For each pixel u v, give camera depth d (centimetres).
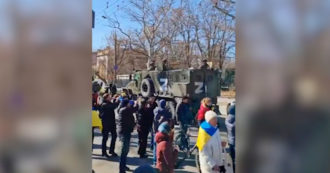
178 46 2598
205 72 1198
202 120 593
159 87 1316
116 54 2761
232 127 421
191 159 655
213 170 402
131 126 595
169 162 431
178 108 873
